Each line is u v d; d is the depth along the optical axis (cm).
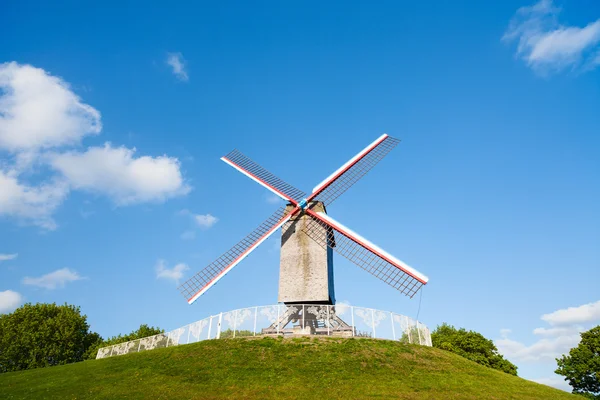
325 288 2928
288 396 2005
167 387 2147
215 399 1988
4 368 4916
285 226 3225
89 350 5572
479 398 2066
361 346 2602
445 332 6378
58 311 5628
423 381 2230
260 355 2497
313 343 2639
